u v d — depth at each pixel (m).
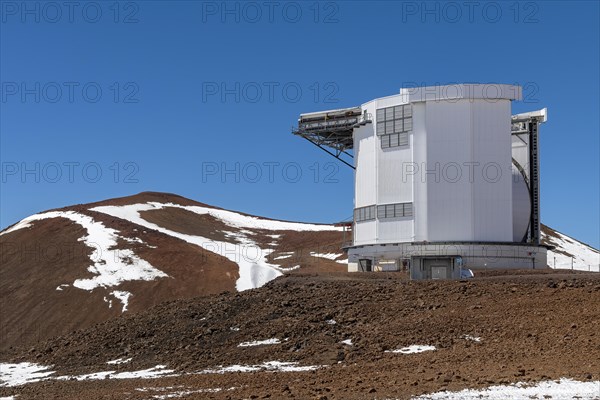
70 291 90.56
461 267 46.97
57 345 37.38
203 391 23.47
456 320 29.75
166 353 32.19
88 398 24.22
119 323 37.94
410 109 53.81
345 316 32.50
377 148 55.62
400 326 30.12
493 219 52.25
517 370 21.95
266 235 143.88
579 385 19.34
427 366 24.31
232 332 32.84
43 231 118.31
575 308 29.14
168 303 40.34
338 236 135.62
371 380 22.52
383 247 54.06
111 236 110.56
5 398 26.22
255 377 25.42
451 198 52.31
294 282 41.00
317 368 26.47
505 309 30.36
